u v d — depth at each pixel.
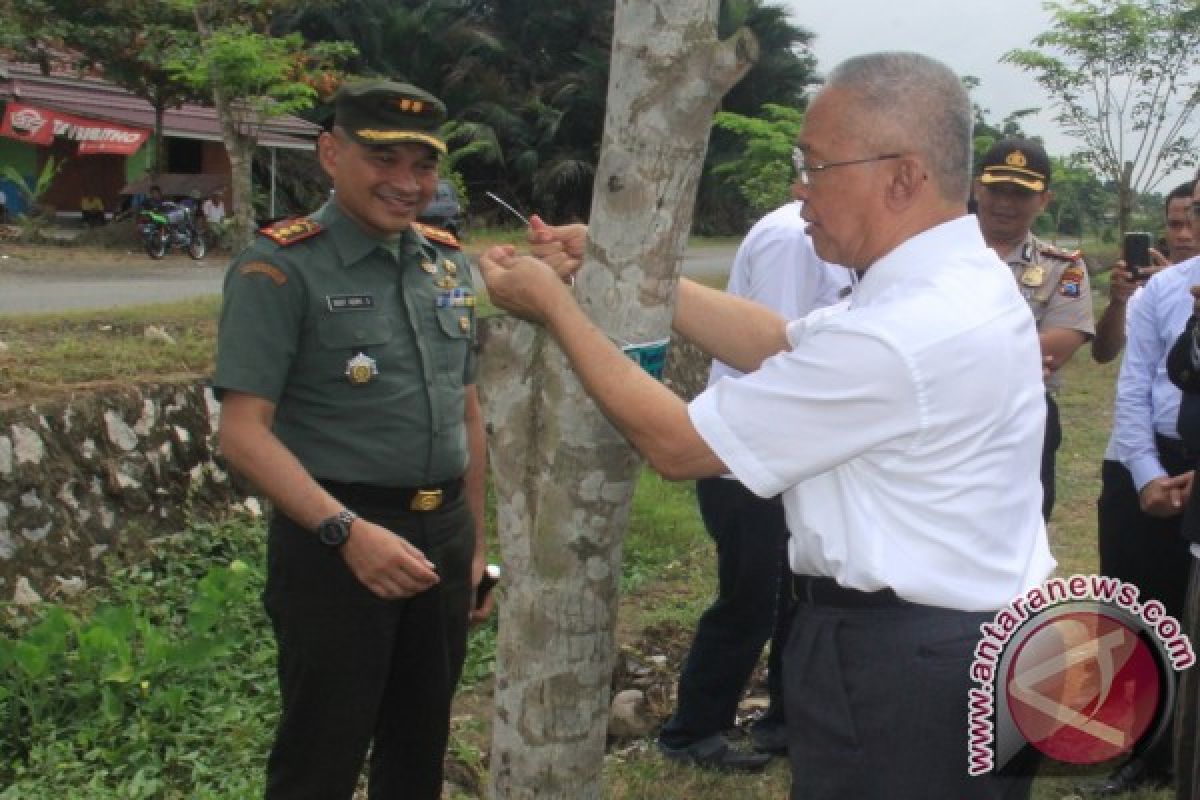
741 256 3.57
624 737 3.97
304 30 29.05
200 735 3.54
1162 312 3.77
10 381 4.77
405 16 29.92
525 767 2.19
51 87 20.70
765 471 1.82
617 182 1.95
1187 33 16.16
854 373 1.77
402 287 2.71
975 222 1.94
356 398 2.61
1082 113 16.86
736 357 2.37
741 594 3.52
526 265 1.95
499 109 30.62
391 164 2.60
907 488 1.82
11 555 4.27
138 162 21.83
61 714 3.56
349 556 2.47
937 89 1.87
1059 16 16.44
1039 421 1.94
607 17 34.09
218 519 5.12
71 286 11.38
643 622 4.96
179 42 14.35
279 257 2.56
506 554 2.17
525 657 2.16
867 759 1.89
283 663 2.64
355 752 2.64
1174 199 4.56
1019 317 1.91
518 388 2.12
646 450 1.87
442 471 2.72
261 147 21.36
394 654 2.77
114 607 3.87
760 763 3.72
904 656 1.85
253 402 2.49
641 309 1.99
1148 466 3.70
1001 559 1.89
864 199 1.89
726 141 31.22
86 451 4.64
